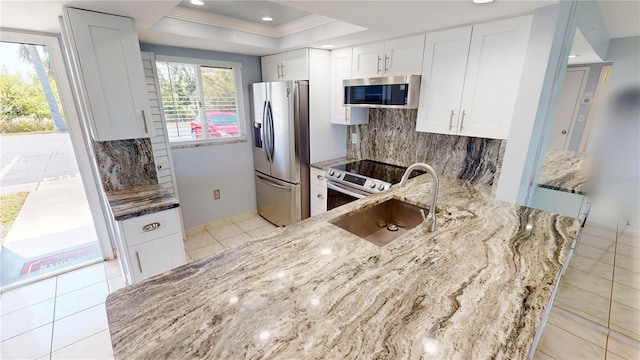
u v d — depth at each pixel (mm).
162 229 1997
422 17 1793
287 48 2939
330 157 3434
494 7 1584
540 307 891
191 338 782
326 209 3145
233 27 2641
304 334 789
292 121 3023
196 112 3211
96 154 2199
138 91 1984
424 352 731
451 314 859
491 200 1858
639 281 1986
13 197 2877
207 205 3484
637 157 1791
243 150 3635
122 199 2092
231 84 3408
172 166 2975
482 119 2002
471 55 1976
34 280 2484
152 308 896
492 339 772
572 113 1784
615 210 1958
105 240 2758
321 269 1089
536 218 1562
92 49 1771
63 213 3160
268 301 918
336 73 3037
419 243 1287
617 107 1765
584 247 2082
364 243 1287
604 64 1716
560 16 1541
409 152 2902
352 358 716
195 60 2984
